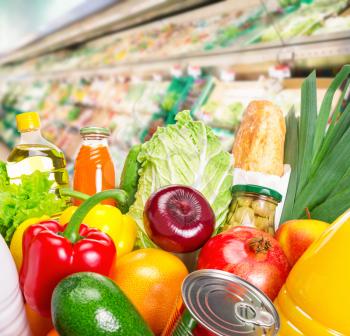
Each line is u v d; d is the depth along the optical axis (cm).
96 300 44
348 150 77
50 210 76
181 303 46
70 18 350
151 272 58
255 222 72
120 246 69
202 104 214
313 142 81
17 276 52
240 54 206
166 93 239
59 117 330
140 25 302
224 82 215
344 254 47
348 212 52
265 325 42
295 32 183
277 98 184
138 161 81
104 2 299
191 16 262
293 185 81
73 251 55
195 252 72
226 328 41
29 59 469
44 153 86
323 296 47
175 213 63
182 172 75
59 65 384
